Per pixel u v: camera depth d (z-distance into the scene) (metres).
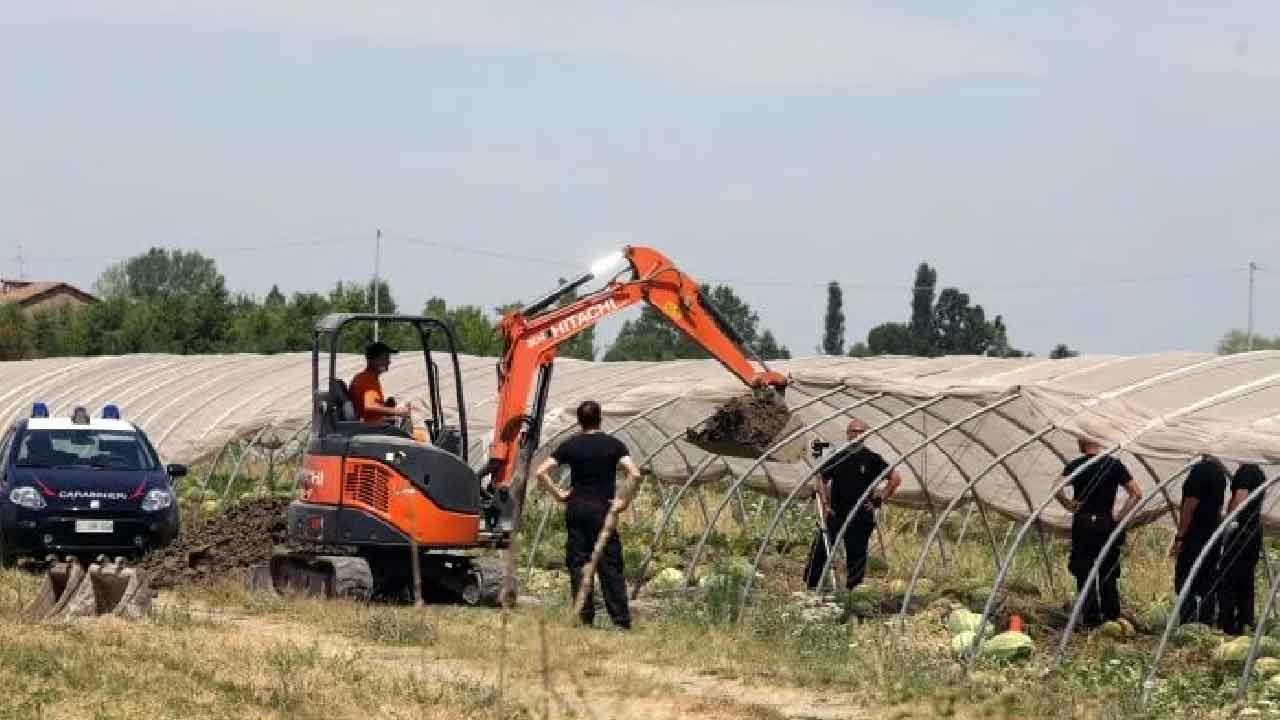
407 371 70.19
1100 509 36.06
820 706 25.02
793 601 36.06
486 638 29.47
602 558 32.50
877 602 38.34
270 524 45.06
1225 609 35.25
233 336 151.50
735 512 60.62
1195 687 28.22
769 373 37.69
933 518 53.28
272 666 25.64
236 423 66.62
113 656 26.17
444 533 36.38
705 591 36.16
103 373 85.31
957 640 32.19
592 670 26.34
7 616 31.30
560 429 50.62
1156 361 41.47
